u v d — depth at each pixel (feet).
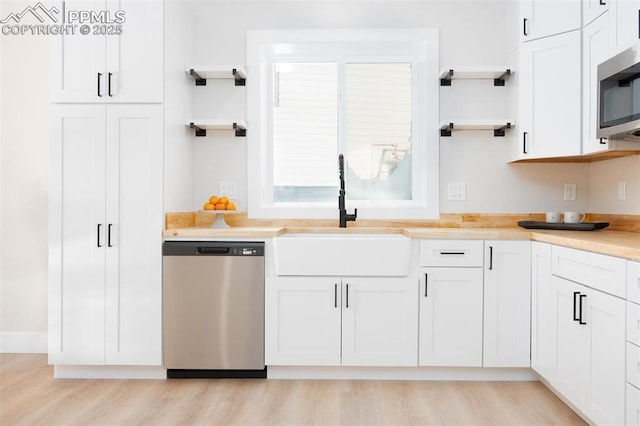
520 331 9.47
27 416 7.99
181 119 10.63
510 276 9.48
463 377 9.75
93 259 9.62
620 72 7.64
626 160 9.64
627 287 6.18
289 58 11.69
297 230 10.36
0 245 11.60
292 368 9.80
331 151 11.81
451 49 11.32
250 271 9.58
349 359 9.58
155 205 9.61
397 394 8.96
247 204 11.44
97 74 9.61
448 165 11.34
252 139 11.38
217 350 9.62
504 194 11.27
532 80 10.05
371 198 11.76
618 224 9.94
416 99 11.62
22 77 11.61
